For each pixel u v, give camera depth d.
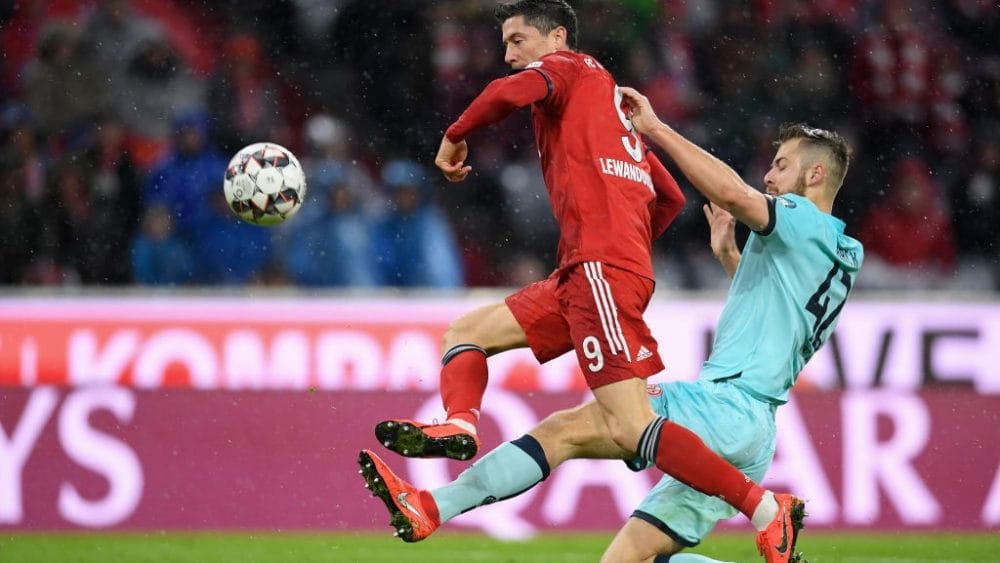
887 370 30.27
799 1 44.78
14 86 40.44
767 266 16.77
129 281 37.91
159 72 41.22
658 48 43.72
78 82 40.34
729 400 16.47
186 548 25.67
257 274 36.97
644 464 16.67
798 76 44.09
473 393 16.52
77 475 28.23
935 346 30.45
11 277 37.59
